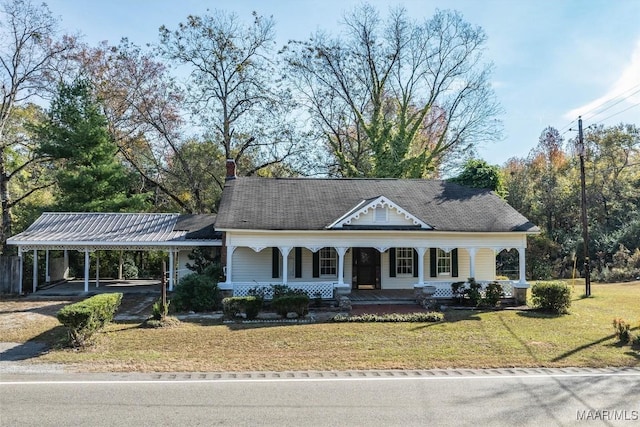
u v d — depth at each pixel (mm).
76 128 31859
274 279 23219
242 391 9672
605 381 10633
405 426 7754
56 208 31391
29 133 38812
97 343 13961
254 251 23250
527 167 53125
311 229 21047
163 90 39344
